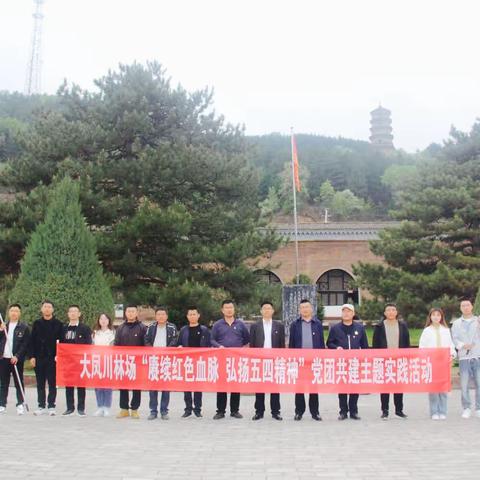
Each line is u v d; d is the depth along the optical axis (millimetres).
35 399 13672
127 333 11508
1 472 7273
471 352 11219
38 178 20812
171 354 11250
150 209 19391
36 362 11453
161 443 8930
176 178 20859
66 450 8453
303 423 10680
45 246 16438
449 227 23219
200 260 20156
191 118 22625
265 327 11414
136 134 21406
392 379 11000
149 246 20688
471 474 7137
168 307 19328
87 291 16328
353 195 92000
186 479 6977
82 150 20969
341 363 11039
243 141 23750
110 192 21219
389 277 23078
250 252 21047
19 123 59125
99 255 19625
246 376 11102
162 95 21906
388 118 141875
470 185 23859
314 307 21375
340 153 105562
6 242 18781
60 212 16797
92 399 13922
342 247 37188
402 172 96438
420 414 11711
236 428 10172
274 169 101250
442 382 10984
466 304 11258
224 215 21578
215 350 11211
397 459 7891
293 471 7309
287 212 68062
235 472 7273
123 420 11008
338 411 12383
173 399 14188
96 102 21906
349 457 8016
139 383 11234
